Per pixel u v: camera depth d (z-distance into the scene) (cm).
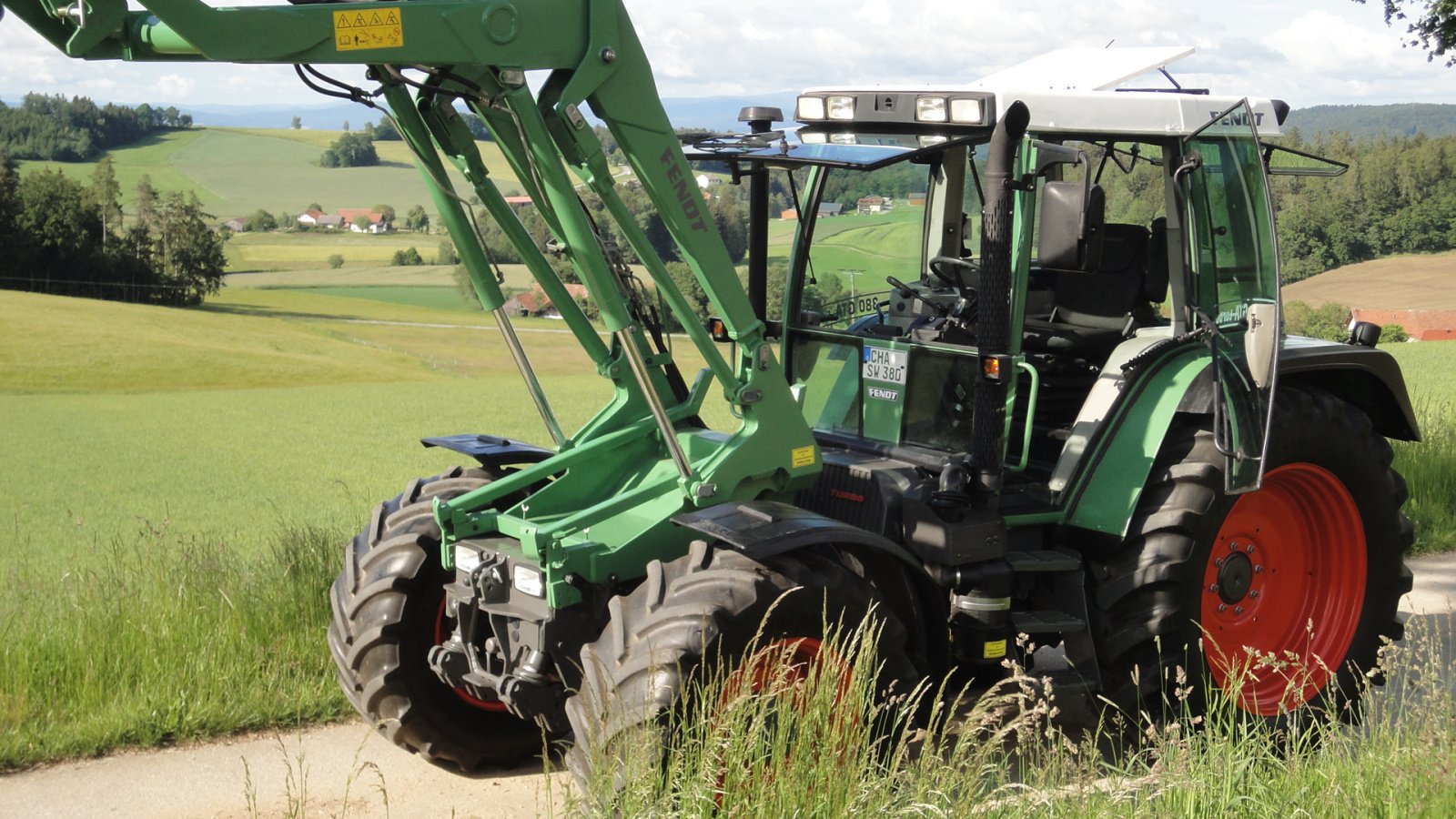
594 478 440
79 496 2902
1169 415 464
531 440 3572
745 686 331
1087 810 348
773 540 366
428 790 449
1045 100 438
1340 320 2345
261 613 565
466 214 405
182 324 7725
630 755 333
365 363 6781
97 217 9919
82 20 297
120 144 18262
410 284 11369
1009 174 414
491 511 436
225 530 2250
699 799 313
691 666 349
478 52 353
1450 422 1066
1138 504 468
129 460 3509
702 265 412
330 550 615
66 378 5731
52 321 7138
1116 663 462
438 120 391
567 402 4547
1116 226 493
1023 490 465
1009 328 433
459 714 457
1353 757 400
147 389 5562
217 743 484
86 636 529
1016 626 447
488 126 387
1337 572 533
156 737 479
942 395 471
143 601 570
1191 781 359
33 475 3231
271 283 11181
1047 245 407
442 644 445
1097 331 497
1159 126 461
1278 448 490
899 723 388
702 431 445
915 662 417
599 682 361
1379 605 534
